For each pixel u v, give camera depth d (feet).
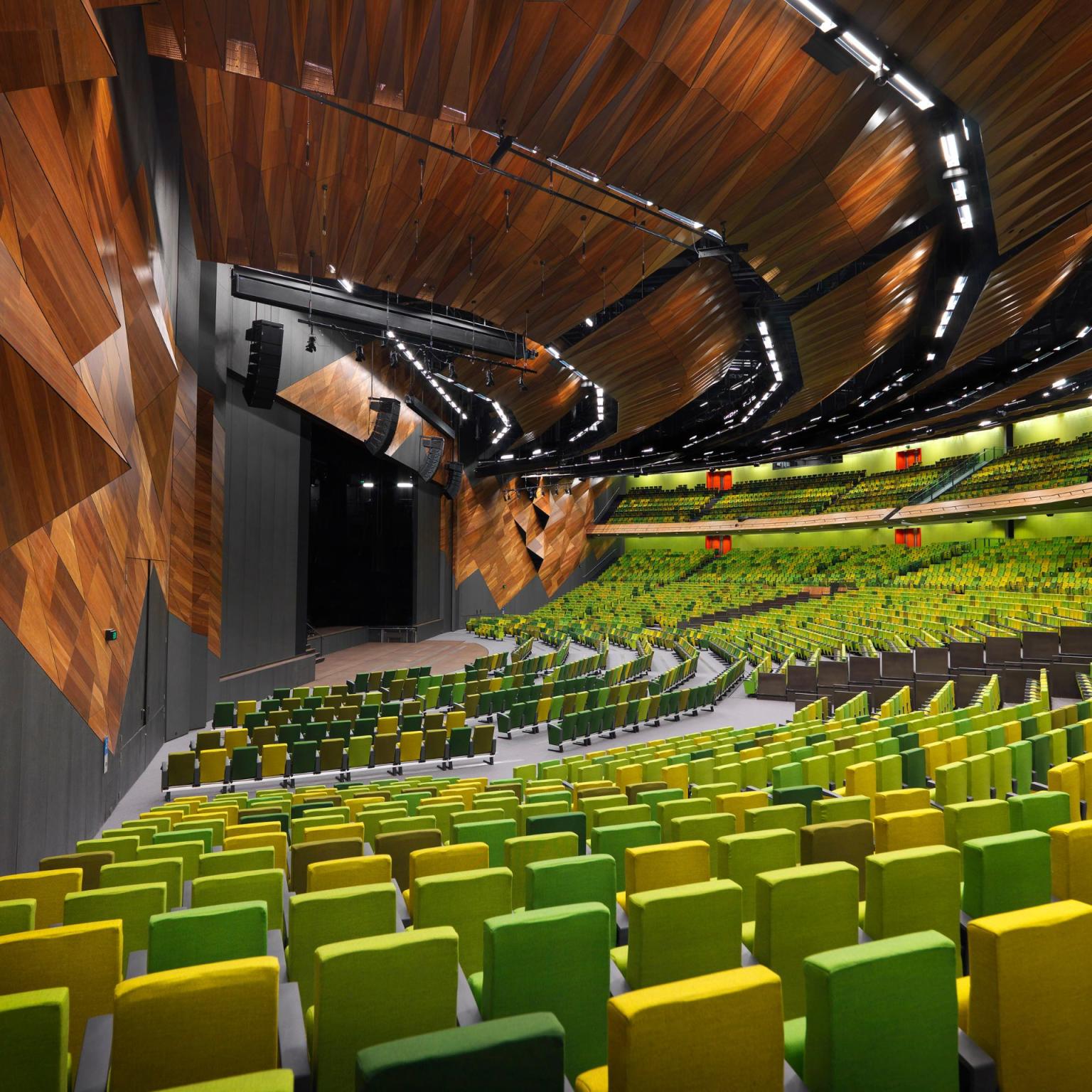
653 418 74.95
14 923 9.80
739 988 5.40
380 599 91.71
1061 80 24.16
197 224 36.11
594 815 15.53
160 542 34.55
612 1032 5.28
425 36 21.84
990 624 52.95
